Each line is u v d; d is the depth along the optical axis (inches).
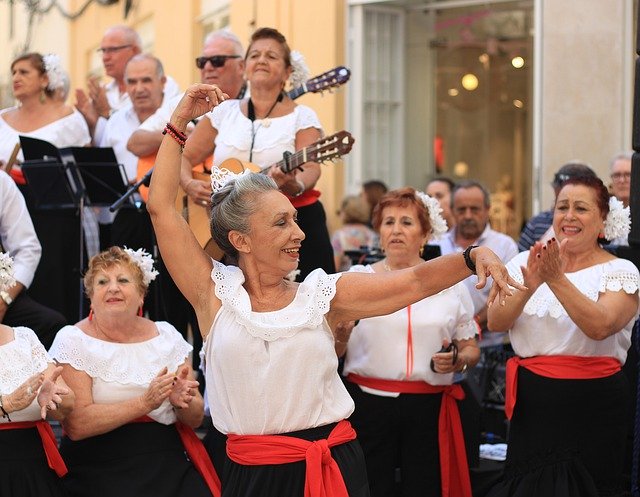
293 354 197.0
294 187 308.3
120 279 280.1
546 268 256.2
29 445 265.0
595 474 281.1
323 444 198.1
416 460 292.5
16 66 411.2
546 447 280.2
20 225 340.2
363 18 561.0
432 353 291.3
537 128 482.0
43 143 381.1
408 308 291.1
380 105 569.0
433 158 567.2
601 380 278.8
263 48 321.1
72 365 275.0
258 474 198.1
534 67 495.5
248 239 200.7
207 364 204.2
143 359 281.0
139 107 413.7
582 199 277.4
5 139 412.8
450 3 550.0
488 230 397.4
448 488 291.7
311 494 195.3
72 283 395.5
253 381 197.2
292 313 198.5
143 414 271.0
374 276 199.9
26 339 265.4
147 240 392.5
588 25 466.6
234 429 200.8
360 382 294.8
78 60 911.7
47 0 973.2
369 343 292.2
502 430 368.2
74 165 380.8
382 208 298.4
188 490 276.4
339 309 201.9
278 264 201.2
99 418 271.1
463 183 397.7
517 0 520.4
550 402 279.1
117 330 282.0
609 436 281.4
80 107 449.1
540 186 479.8
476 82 546.9
